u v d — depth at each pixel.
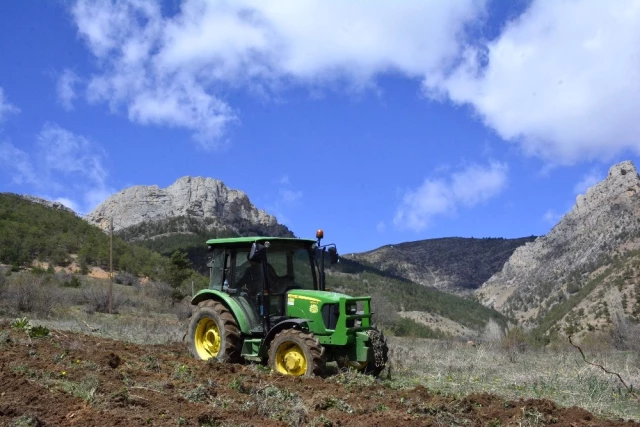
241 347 9.99
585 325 55.88
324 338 9.23
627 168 166.62
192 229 118.56
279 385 8.00
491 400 7.78
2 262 51.50
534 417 6.85
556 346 21.53
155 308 38.84
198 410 6.27
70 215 72.06
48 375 7.13
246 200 173.50
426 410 7.00
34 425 5.35
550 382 10.58
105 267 58.59
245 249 10.34
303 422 6.25
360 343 9.31
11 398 6.12
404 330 39.84
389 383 9.01
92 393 6.36
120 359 8.77
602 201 166.75
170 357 9.89
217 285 10.69
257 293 9.88
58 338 10.54
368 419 6.48
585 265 123.88
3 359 7.81
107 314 30.06
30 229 59.88
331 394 7.56
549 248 180.38
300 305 9.55
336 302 9.17
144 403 6.43
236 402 6.89
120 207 154.62
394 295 79.50
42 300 25.19
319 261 10.49
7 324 11.80
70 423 5.61
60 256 56.84
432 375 11.27
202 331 10.59
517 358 15.22
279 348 9.20
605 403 8.96
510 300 156.25
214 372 8.57
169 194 159.75
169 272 47.81
